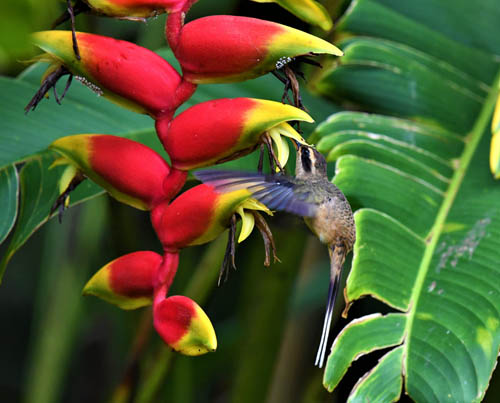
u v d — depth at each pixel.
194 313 2.18
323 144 2.42
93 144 2.19
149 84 2.18
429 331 2.28
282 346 2.60
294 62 2.18
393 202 2.36
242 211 2.18
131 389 2.56
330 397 2.55
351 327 2.28
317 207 2.31
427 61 2.51
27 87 2.39
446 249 2.33
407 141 2.43
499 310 2.28
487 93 2.50
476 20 2.56
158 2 2.17
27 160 2.34
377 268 2.31
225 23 2.17
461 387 2.25
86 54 2.17
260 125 2.16
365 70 2.50
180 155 2.18
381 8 2.54
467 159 2.42
